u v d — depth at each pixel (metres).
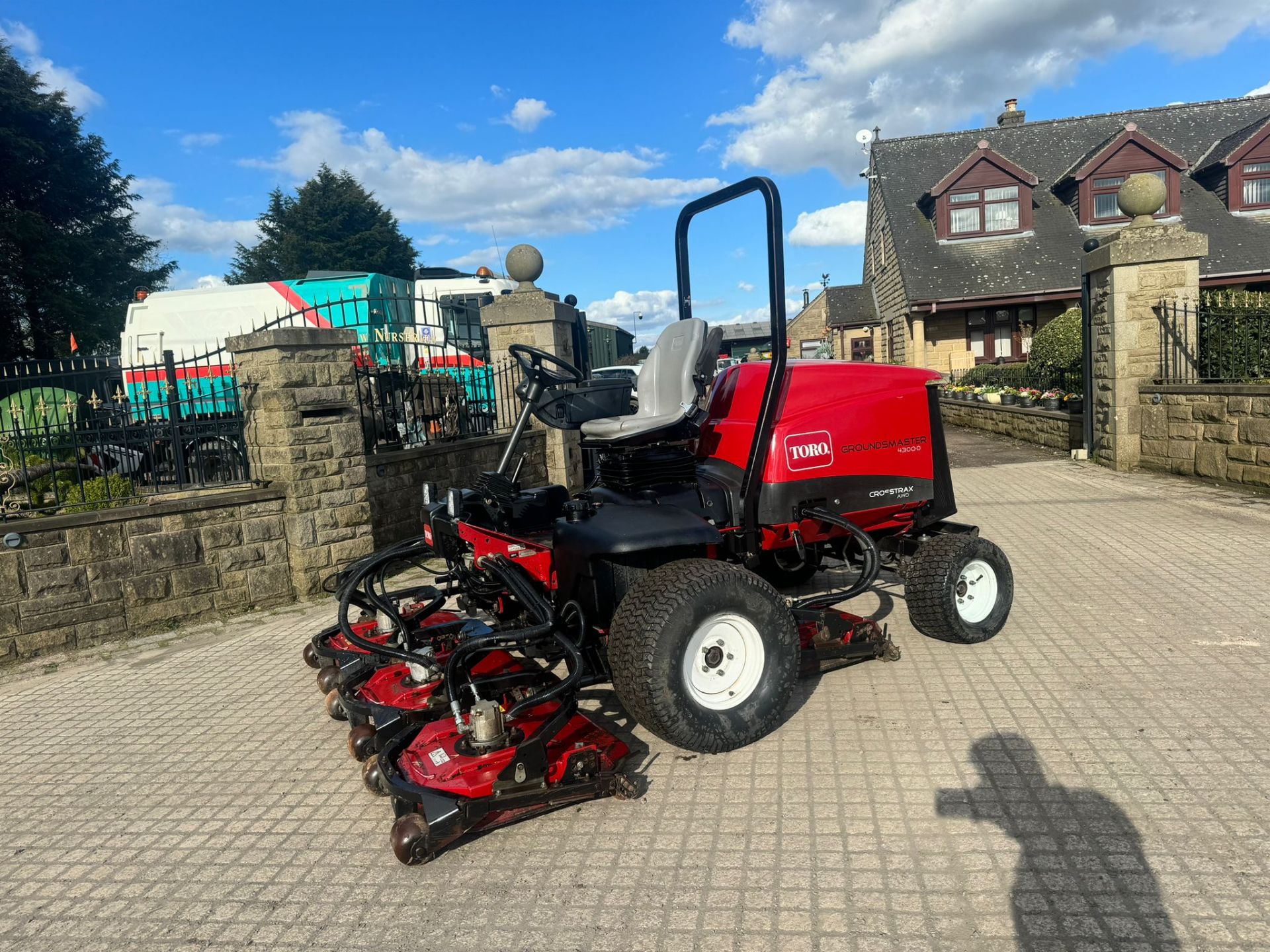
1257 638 4.16
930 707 3.65
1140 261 8.84
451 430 8.23
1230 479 7.81
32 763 3.84
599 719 3.81
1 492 5.96
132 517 5.49
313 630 5.49
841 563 6.06
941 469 4.41
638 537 3.26
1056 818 2.74
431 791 2.78
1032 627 4.55
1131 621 4.53
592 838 2.85
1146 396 8.95
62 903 2.73
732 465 4.00
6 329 25.98
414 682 3.54
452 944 2.36
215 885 2.77
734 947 2.25
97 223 28.91
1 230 24.70
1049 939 2.19
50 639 5.28
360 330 11.88
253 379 6.05
